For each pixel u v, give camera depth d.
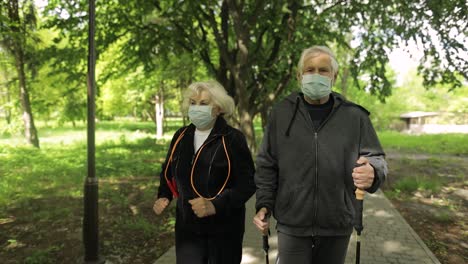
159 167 12.53
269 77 15.30
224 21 14.92
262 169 2.55
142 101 30.52
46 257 4.85
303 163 2.35
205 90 2.75
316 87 2.32
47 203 7.87
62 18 13.86
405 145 24.92
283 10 12.53
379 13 12.36
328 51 2.44
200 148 2.72
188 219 2.71
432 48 12.46
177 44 15.55
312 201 2.34
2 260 4.83
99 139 24.44
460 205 8.36
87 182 4.43
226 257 2.72
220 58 15.88
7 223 6.43
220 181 2.69
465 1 11.05
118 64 17.17
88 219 4.45
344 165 2.33
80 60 14.48
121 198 8.19
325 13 13.35
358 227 2.38
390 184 10.78
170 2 12.88
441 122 51.16
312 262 2.49
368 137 2.36
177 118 70.69
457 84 12.96
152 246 5.29
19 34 13.48
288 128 2.41
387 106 45.66
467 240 5.89
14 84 20.89
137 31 15.03
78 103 18.84
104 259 4.59
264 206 2.45
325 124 2.36
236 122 14.73
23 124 20.69
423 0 11.65
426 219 7.09
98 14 14.34
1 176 10.55
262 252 4.87
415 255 4.93
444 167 14.77
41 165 12.73
